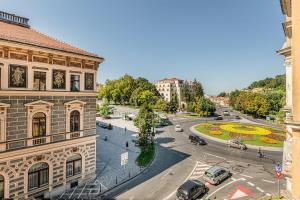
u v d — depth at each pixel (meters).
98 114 80.88
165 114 88.06
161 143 40.44
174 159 30.78
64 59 20.45
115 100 127.12
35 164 18.48
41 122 18.84
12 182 16.94
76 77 21.75
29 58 17.89
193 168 27.14
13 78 16.97
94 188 21.12
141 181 23.05
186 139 44.22
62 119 20.33
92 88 23.19
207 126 59.84
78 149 21.64
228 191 20.86
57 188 19.94
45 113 18.97
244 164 28.88
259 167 27.77
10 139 16.75
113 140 42.00
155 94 122.31
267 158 31.72
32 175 18.31
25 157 17.64
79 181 21.84
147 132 37.81
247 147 38.00
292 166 6.80
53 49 18.83
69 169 21.12
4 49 16.31
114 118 74.38
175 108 93.31
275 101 87.06
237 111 117.50
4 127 16.39
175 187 21.61
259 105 82.94
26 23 25.03
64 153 20.45
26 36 19.27
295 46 6.69
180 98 134.75
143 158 30.97
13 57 16.92
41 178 18.94
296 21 6.65
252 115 89.19
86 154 22.48
